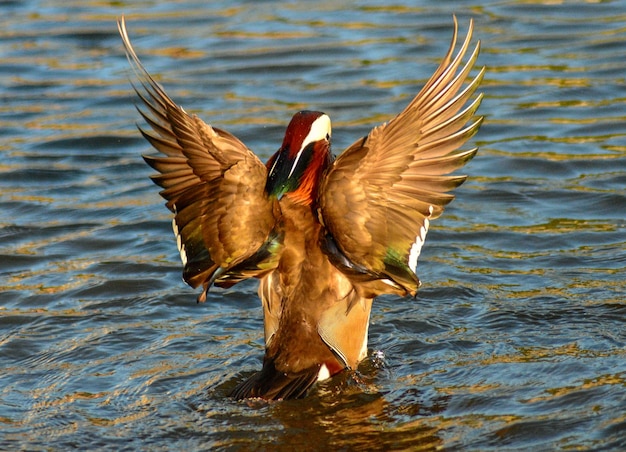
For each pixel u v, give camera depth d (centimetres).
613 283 1323
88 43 2517
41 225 1617
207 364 1154
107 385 1113
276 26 2597
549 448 941
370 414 1027
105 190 1761
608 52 2300
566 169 1756
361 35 2491
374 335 1213
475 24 2517
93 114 2103
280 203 1075
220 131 1040
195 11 2734
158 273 1427
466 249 1466
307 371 1052
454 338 1195
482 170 1772
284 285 1062
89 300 1345
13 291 1377
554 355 1135
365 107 2066
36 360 1182
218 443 986
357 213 1007
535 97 2075
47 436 1009
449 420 1008
